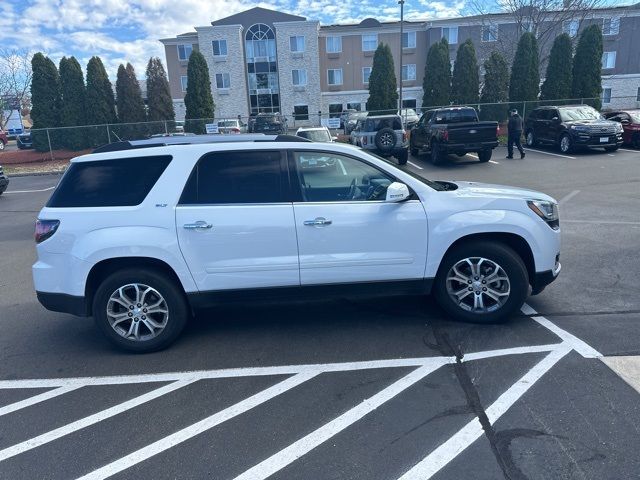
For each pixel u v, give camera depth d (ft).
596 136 59.06
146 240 13.96
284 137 16.07
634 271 19.69
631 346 13.42
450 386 12.00
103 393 12.51
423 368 12.94
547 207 15.35
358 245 14.56
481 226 14.74
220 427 10.78
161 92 115.96
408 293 15.21
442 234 14.70
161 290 14.35
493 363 12.96
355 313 16.93
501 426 10.30
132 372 13.58
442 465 9.23
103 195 14.37
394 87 111.55
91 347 15.38
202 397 12.09
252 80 152.25
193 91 102.06
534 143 69.36
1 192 52.95
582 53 89.86
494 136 56.34
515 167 53.78
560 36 89.81
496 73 98.43
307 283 14.65
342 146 14.97
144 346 14.58
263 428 10.68
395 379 12.47
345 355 13.93
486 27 115.24
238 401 11.82
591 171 48.03
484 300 15.42
